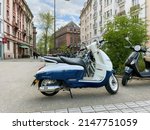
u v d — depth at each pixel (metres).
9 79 9.79
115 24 11.69
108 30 11.62
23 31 60.75
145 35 11.80
